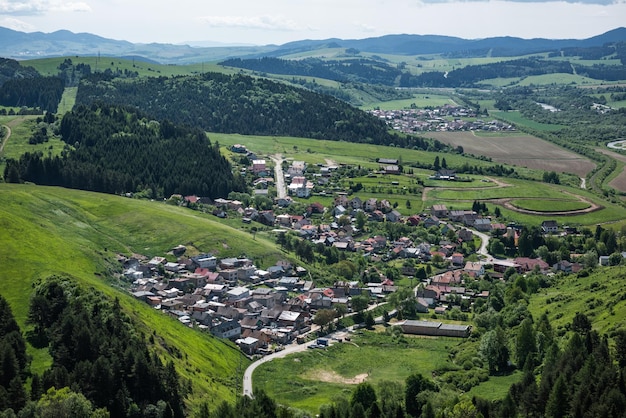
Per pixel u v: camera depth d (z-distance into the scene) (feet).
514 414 599.57
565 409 582.76
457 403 612.70
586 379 595.06
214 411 604.90
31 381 590.55
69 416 529.45
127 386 609.83
